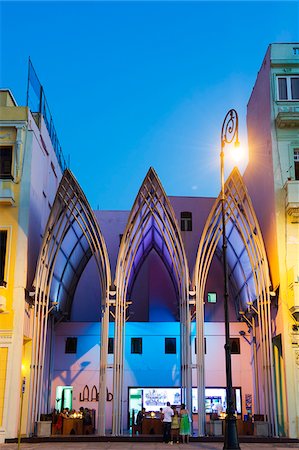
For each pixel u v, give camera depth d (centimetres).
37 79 3216
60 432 2795
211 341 3441
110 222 3900
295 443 2473
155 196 2869
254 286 3166
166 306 3659
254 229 2903
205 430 2678
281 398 2747
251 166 3412
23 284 2675
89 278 3791
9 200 2733
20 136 2842
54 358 3388
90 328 3453
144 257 3728
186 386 2708
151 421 2838
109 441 2561
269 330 2742
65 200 2866
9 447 2278
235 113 2083
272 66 2973
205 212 3772
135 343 3441
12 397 2542
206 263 2917
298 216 2761
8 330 2614
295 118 2847
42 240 2838
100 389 2694
